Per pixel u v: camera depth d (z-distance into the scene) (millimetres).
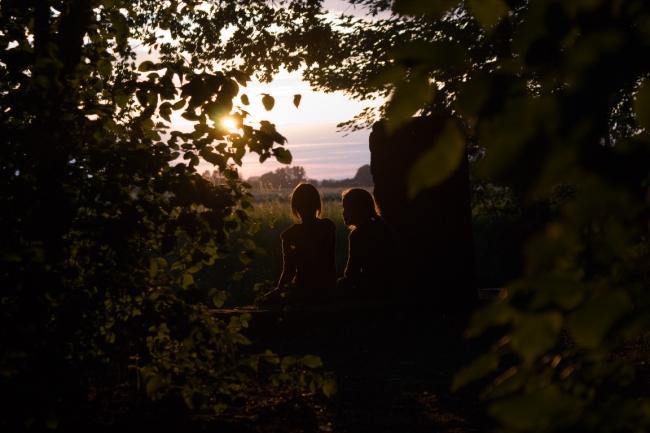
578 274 1603
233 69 5438
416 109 1411
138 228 5332
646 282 1849
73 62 5727
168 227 5488
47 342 4930
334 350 9297
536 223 15906
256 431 6016
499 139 1307
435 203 11500
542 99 1355
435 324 10367
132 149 5395
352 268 11102
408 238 11570
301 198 10852
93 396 6469
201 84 5266
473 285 11609
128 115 5641
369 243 11016
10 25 5520
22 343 4832
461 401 6883
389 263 11047
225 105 5277
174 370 5766
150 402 6484
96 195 5355
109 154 5320
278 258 19266
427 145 11328
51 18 5930
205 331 5785
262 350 9406
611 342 1654
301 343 9680
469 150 11492
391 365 8523
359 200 11156
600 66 1384
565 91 1394
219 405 5902
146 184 5473
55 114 5246
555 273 1461
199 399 5680
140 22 9516
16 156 5098
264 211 22844
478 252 18953
